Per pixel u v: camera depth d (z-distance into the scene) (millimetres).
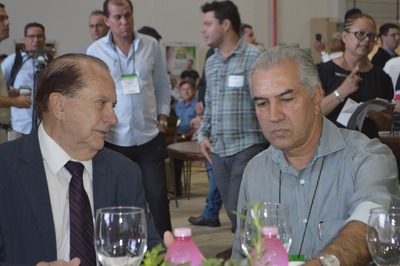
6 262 2064
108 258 1621
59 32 11602
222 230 6512
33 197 2160
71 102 2137
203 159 6062
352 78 4094
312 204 2219
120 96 4797
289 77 2088
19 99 5020
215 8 4758
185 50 12789
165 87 5129
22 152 2217
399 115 3836
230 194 4785
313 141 2211
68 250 2174
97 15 6816
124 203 2299
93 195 2248
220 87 4828
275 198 2275
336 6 14000
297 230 2229
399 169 3455
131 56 4891
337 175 2207
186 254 1490
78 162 2221
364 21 4262
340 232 1902
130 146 4805
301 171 2236
